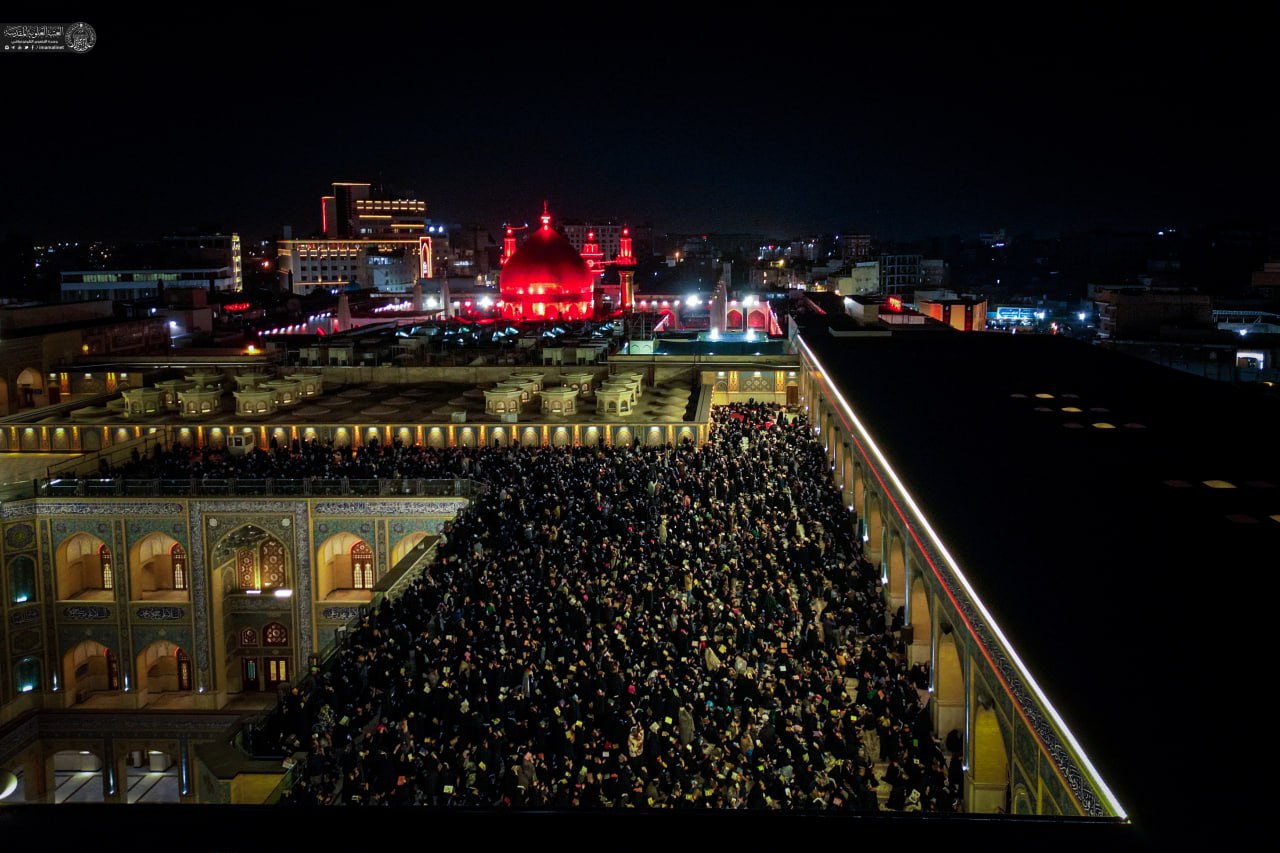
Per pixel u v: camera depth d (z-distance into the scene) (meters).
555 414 71.81
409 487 61.69
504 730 28.31
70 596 65.44
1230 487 30.23
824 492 52.41
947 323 106.00
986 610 22.23
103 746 64.00
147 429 72.75
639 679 29.81
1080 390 48.59
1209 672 18.48
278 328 134.12
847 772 25.16
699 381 84.38
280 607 65.00
